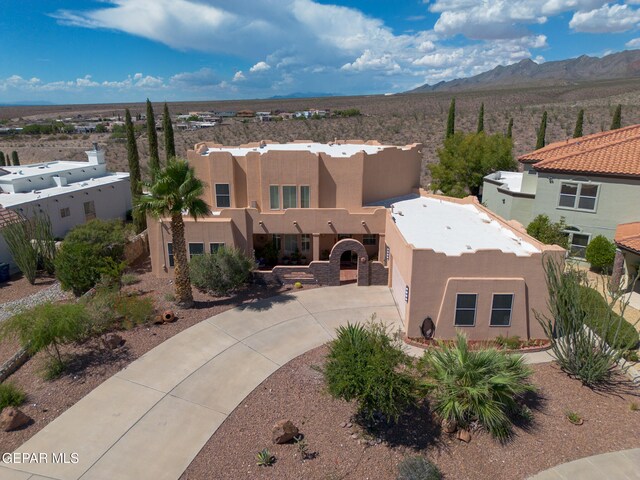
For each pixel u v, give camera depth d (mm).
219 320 19906
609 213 24516
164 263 25141
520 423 13195
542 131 47625
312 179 26438
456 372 12703
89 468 11680
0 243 27781
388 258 24594
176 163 19516
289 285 24094
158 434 12922
